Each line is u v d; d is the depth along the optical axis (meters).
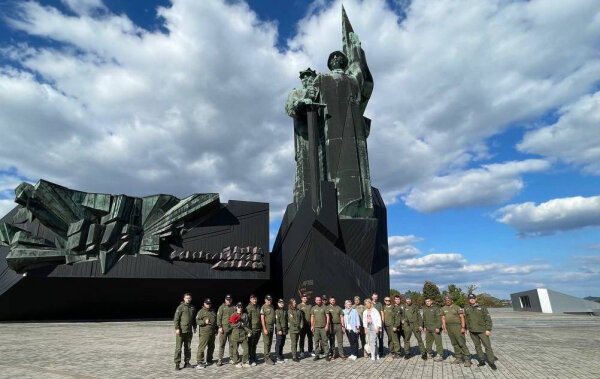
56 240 28.25
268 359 11.37
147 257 29.81
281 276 32.00
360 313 13.11
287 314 12.26
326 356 12.02
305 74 33.44
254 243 32.75
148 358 12.15
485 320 10.88
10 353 13.00
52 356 12.38
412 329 12.29
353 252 27.72
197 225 31.64
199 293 31.98
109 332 20.16
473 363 11.45
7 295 27.16
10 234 28.67
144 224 30.56
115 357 12.26
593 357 12.65
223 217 32.53
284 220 32.28
